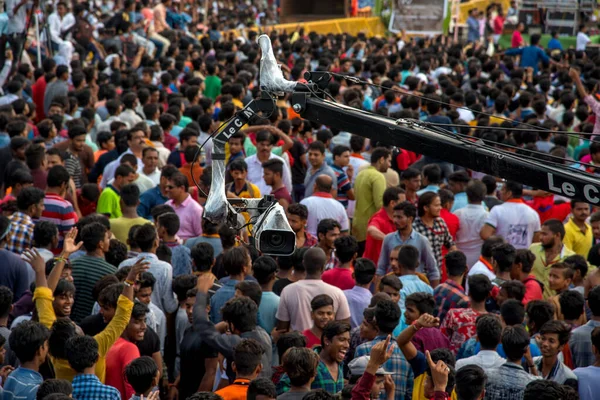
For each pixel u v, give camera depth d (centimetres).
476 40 8700
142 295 1841
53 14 5466
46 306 1697
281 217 1199
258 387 1399
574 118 4284
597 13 8512
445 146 1163
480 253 2534
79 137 3002
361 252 2770
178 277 1944
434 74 6041
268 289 1912
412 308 1770
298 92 1221
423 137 1171
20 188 2488
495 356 1598
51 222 2114
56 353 1605
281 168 2588
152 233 2014
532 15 8575
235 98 4169
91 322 1764
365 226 2738
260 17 10019
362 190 2722
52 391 1399
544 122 3591
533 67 6400
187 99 4047
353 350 1809
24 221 2208
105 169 2875
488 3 9875
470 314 1834
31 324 1523
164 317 1917
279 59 6294
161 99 4075
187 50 6022
